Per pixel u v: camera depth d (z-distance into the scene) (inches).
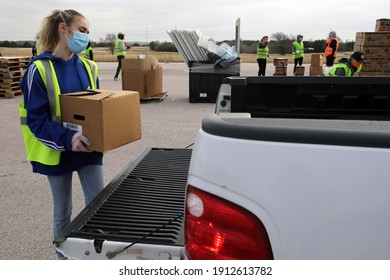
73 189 171.8
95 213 85.8
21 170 200.2
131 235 75.2
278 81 101.8
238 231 44.9
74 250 73.7
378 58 382.6
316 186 42.1
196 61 416.5
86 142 89.1
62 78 95.0
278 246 43.8
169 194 96.8
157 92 438.3
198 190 46.8
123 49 648.4
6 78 452.8
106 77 727.1
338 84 99.3
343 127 51.4
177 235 75.4
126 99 93.0
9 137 271.6
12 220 143.0
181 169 117.2
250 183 43.8
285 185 42.8
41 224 139.9
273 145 43.0
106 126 87.8
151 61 423.5
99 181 106.5
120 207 88.8
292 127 43.9
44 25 93.5
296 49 690.8
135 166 120.1
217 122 46.8
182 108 389.1
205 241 47.0
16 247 123.8
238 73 413.7
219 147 45.0
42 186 177.3
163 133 280.8
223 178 44.9
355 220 41.8
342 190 41.8
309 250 43.2
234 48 453.7
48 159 93.4
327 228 42.4
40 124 88.4
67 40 92.4
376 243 41.9
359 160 41.4
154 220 82.2
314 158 42.1
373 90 98.0
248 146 43.7
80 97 88.9
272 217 43.5
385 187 41.1
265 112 104.5
